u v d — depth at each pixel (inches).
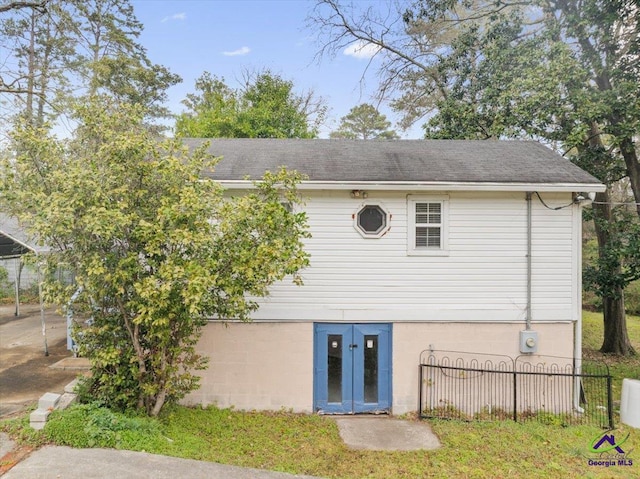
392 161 337.7
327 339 311.1
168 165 219.8
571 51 410.6
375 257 306.5
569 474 218.7
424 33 642.8
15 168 217.5
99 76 689.0
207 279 193.6
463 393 309.1
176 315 222.2
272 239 217.9
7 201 213.5
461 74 568.4
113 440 207.6
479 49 550.9
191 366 262.7
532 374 301.7
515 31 499.8
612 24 401.7
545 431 274.2
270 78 844.0
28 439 204.1
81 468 183.2
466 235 308.2
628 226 426.0
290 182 237.6
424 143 403.5
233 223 212.5
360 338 311.3
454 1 566.3
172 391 241.0
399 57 674.8
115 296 223.8
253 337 305.4
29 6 472.7
